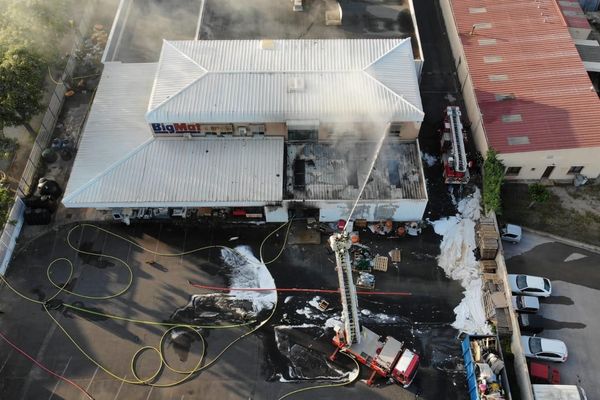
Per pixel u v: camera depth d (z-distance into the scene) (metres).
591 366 40.09
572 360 40.34
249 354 39.81
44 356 39.91
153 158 45.16
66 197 42.94
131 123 47.22
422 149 50.78
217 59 47.50
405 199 43.75
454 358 39.56
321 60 47.38
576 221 47.31
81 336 40.75
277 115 44.09
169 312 41.78
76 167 44.62
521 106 49.06
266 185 43.78
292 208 44.47
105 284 43.19
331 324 41.09
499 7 56.91
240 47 48.66
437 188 48.19
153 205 43.16
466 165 46.00
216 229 46.00
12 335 40.94
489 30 55.12
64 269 44.03
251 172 44.47
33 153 49.53
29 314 41.91
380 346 38.44
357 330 37.22
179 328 41.00
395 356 37.72
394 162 46.12
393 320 41.34
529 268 44.84
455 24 56.16
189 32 55.41
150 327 41.06
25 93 46.66
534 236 46.59
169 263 44.22
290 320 41.34
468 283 43.03
